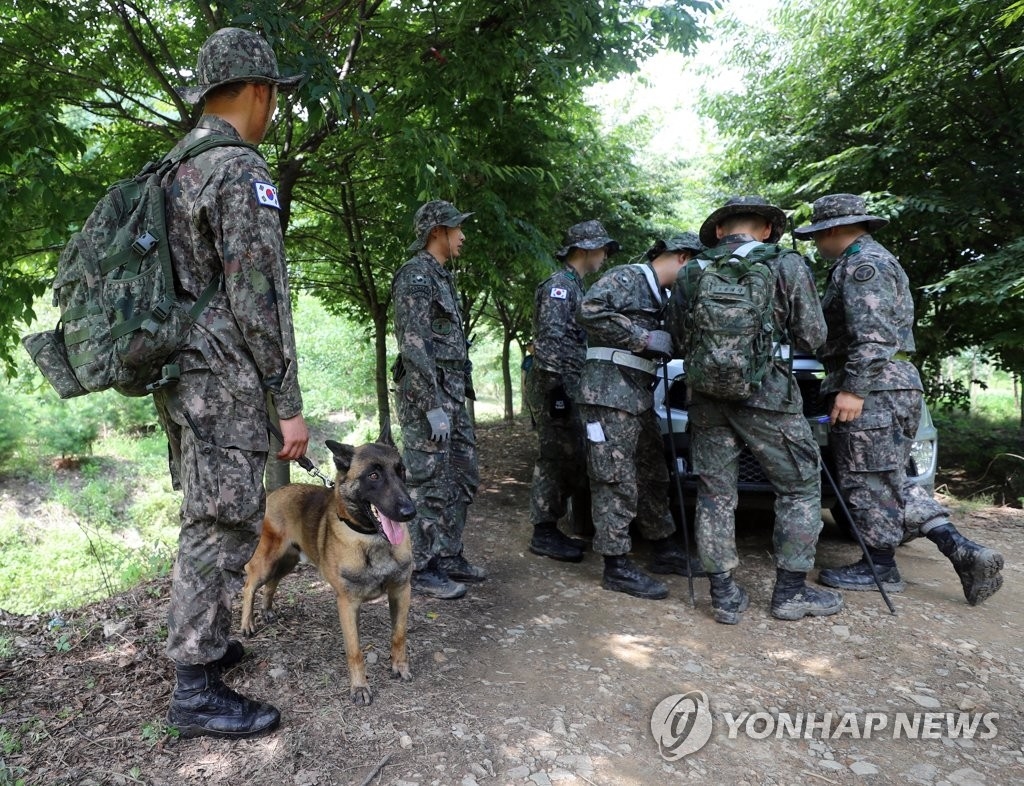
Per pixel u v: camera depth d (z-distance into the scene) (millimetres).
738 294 3342
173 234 2252
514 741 2467
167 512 11062
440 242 3918
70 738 2363
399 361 3764
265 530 3166
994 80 7023
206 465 2270
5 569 8414
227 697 2418
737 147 9719
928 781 2357
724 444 3660
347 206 6750
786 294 3504
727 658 3227
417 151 4602
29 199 4152
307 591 3811
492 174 5773
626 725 2633
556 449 4625
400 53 4844
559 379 4551
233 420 2301
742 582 4242
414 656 3102
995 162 7223
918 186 7871
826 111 8625
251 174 2258
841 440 4047
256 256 2246
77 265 2213
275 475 5863
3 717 2475
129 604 3572
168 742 2354
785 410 3529
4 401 12648
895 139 7832
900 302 3994
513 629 3490
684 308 3811
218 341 2268
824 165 8461
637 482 4309
